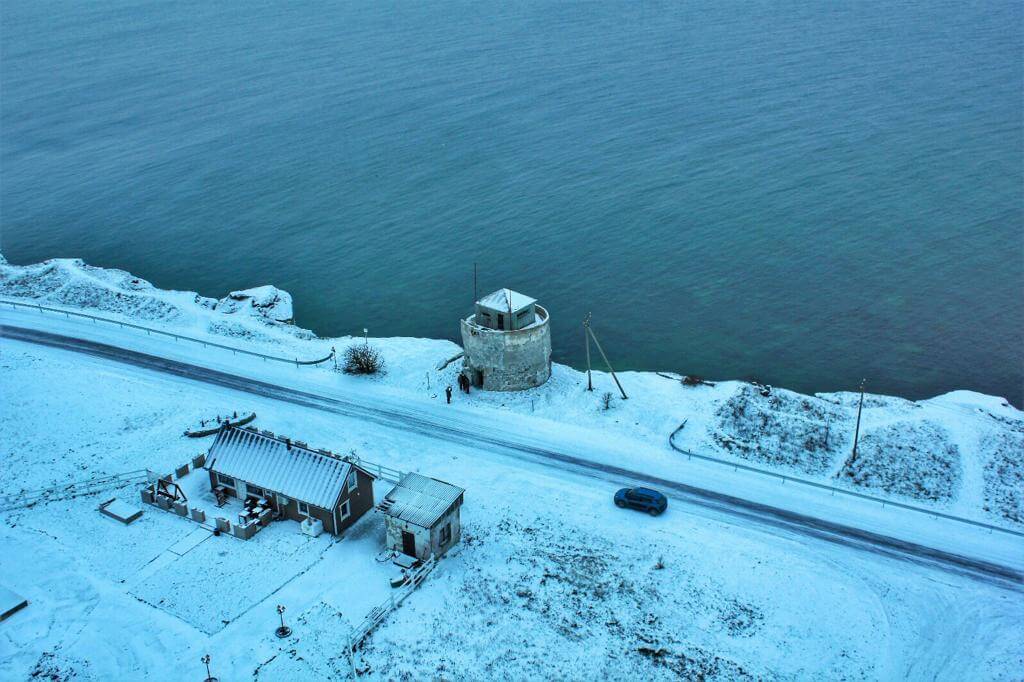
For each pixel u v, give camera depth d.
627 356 92.31
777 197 132.50
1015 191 130.75
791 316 99.62
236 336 91.12
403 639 48.34
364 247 122.62
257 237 127.62
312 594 51.66
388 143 167.50
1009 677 45.81
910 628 49.88
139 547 56.03
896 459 67.81
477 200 136.38
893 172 140.12
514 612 50.62
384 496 61.28
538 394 77.31
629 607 51.34
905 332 95.69
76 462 65.94
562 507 60.97
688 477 65.12
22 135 186.50
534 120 176.00
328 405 75.81
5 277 108.38
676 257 114.88
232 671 45.84
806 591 52.75
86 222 135.12
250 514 58.16
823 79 193.75
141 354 85.25
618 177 143.00
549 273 111.62
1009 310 99.19
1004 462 68.12
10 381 77.56
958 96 176.75
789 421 72.62
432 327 99.69
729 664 47.22
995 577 54.25
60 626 49.03
